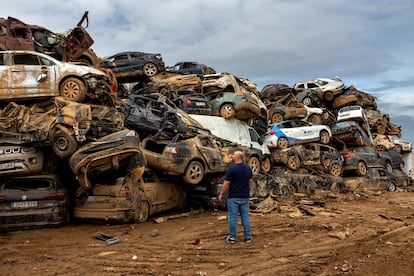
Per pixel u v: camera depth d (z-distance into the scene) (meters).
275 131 18.17
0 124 9.29
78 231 8.89
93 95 10.61
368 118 26.39
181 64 21.17
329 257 6.77
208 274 5.84
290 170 17.34
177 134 11.64
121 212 9.36
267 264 6.36
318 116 23.06
